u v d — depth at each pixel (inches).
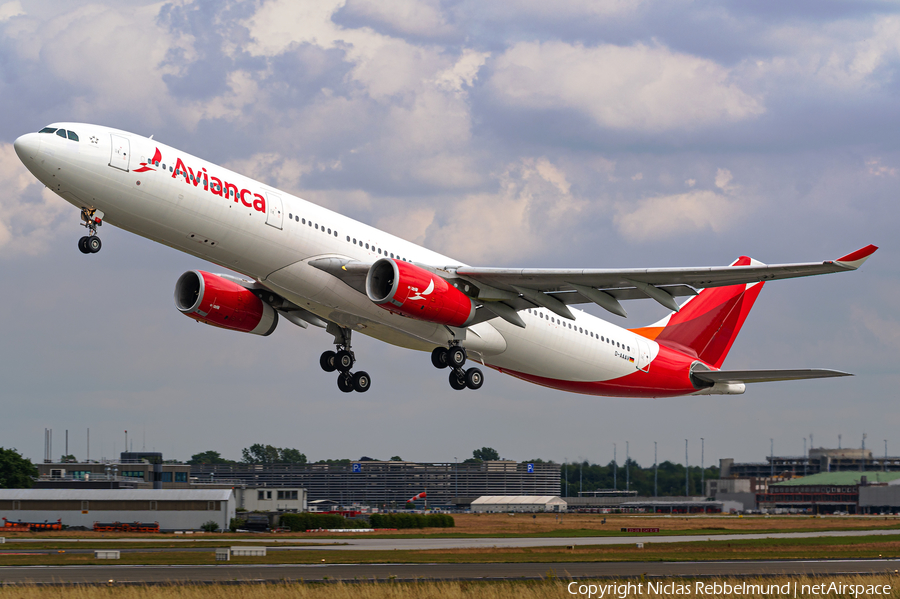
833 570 3722.9
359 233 3944.4
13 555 4520.2
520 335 4394.7
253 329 4293.8
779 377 4891.7
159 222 3464.6
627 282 3934.5
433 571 3609.7
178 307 4185.5
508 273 3900.1
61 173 3248.0
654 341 5123.0
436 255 4232.3
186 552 4825.3
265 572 3543.3
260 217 3607.3
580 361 4694.9
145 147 3410.4
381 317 4001.0
